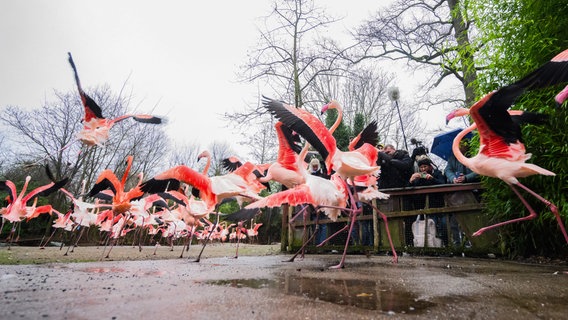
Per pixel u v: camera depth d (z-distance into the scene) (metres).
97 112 5.34
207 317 1.53
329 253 7.01
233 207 23.97
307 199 4.07
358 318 1.53
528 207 3.95
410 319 1.52
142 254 6.80
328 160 4.08
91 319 1.50
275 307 1.75
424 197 6.41
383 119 18.94
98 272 3.36
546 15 4.29
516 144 3.88
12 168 15.76
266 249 10.35
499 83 5.14
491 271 3.52
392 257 5.68
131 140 18.34
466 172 6.61
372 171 4.05
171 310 1.67
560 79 2.87
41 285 2.46
